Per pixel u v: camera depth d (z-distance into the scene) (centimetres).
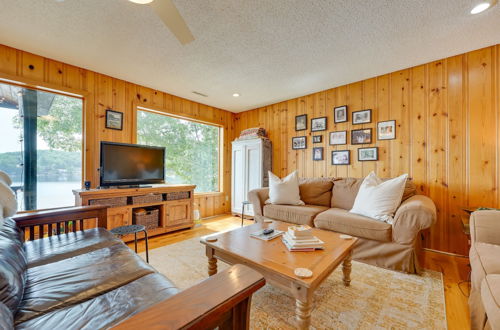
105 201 258
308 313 112
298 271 117
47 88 249
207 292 62
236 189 432
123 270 113
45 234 244
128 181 293
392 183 221
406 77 272
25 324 74
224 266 214
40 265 117
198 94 364
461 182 235
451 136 242
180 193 333
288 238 158
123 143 289
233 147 438
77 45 224
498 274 101
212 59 250
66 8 172
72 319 77
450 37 207
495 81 220
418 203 192
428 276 188
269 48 228
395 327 128
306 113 366
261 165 388
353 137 312
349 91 318
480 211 150
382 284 175
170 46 225
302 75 291
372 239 208
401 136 274
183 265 211
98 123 285
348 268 171
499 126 217
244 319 68
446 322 132
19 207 242
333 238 173
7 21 187
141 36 208
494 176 219
